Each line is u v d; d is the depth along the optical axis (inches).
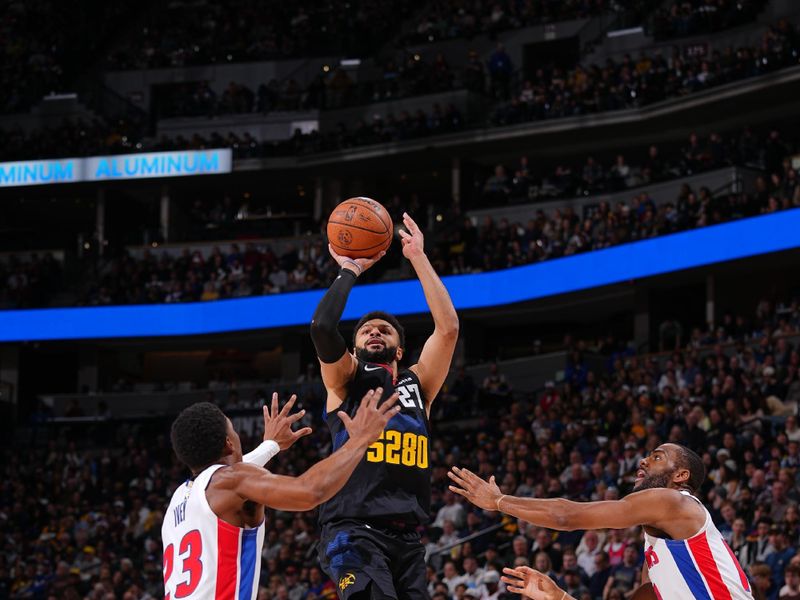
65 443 1179.3
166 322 1296.8
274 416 235.9
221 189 1462.8
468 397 1045.2
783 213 962.7
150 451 1103.6
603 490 660.7
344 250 243.1
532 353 1274.6
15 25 1608.0
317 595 700.0
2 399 1301.7
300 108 1448.1
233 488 196.9
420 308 1185.4
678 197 1125.7
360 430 196.7
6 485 1090.1
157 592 814.5
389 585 223.0
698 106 1167.6
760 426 732.0
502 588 610.2
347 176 1407.5
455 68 1432.1
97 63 1596.9
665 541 224.7
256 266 1294.3
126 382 1408.7
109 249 1434.5
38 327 1321.4
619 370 926.4
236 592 196.1
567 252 1115.3
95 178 1406.3
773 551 551.2
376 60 1487.5
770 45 1124.5
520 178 1273.4
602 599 582.9
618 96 1226.6
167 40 1584.6
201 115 1476.4
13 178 1427.2
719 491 624.1
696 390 813.9
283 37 1540.4
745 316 1074.7
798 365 818.2
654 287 1115.9
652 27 1302.9
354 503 231.3
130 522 962.1
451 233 1258.6
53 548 958.4
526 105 1270.9
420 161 1352.1
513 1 1439.5
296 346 1288.1
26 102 1533.0
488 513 719.1
